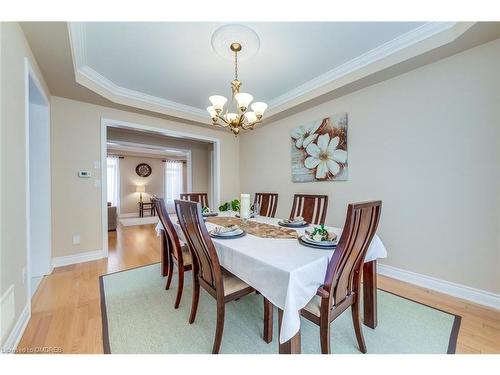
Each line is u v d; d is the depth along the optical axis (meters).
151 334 1.48
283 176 3.70
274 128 3.87
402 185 2.27
